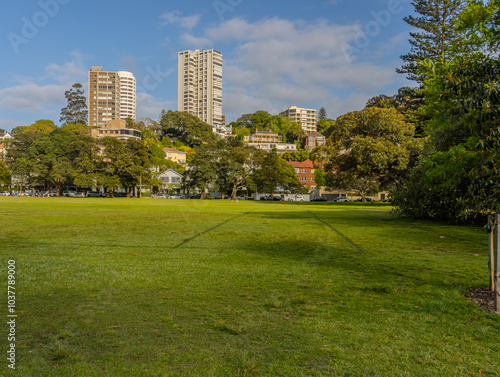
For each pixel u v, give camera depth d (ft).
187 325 13.30
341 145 144.36
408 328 13.14
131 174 225.15
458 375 9.82
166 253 29.60
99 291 17.84
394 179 137.90
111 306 15.48
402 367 10.23
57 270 22.44
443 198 60.18
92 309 15.07
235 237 40.86
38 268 22.94
